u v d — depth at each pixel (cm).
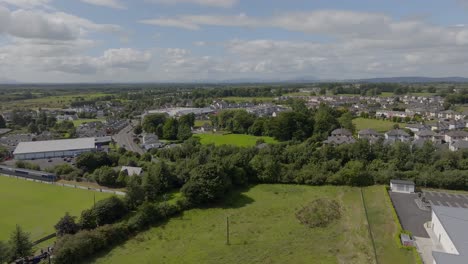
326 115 12369
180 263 4019
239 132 13538
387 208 5544
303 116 11981
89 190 6775
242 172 7056
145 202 5428
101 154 8419
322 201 6009
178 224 5197
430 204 5675
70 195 6444
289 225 5072
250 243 4503
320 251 4219
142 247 4459
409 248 4100
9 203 5984
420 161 7331
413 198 6047
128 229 4841
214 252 4272
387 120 15475
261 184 7169
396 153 7556
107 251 4359
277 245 4425
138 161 8581
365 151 7725
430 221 4997
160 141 12719
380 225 4878
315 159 7588
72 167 8069
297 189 6775
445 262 3384
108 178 7038
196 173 6134
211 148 8888
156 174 6631
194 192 5847
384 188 6469
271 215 5478
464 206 5588
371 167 7219
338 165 7250
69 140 11275
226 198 6316
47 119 16638
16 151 10088
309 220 5194
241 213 5597
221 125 14738
